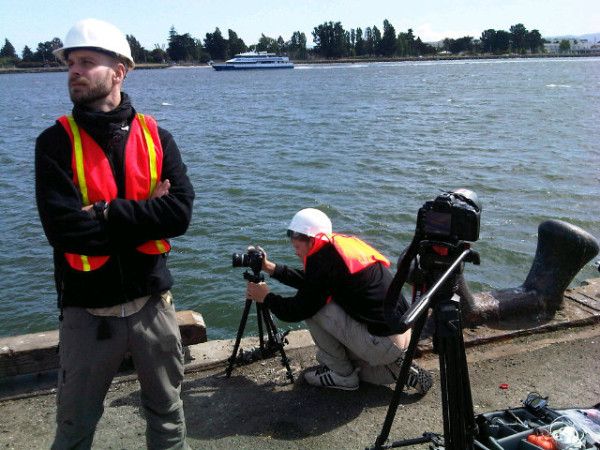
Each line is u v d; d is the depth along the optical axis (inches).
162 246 105.6
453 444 108.5
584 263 194.4
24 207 597.6
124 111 100.5
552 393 160.7
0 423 147.5
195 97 2506.2
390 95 2222.0
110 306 101.0
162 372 108.7
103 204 97.4
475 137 1031.6
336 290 149.9
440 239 101.3
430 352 179.3
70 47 97.2
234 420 148.9
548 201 574.6
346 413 151.6
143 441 140.3
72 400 103.6
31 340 163.9
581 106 1589.6
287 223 522.9
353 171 748.0
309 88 2886.3
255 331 326.6
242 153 918.4
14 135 1252.5
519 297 195.3
